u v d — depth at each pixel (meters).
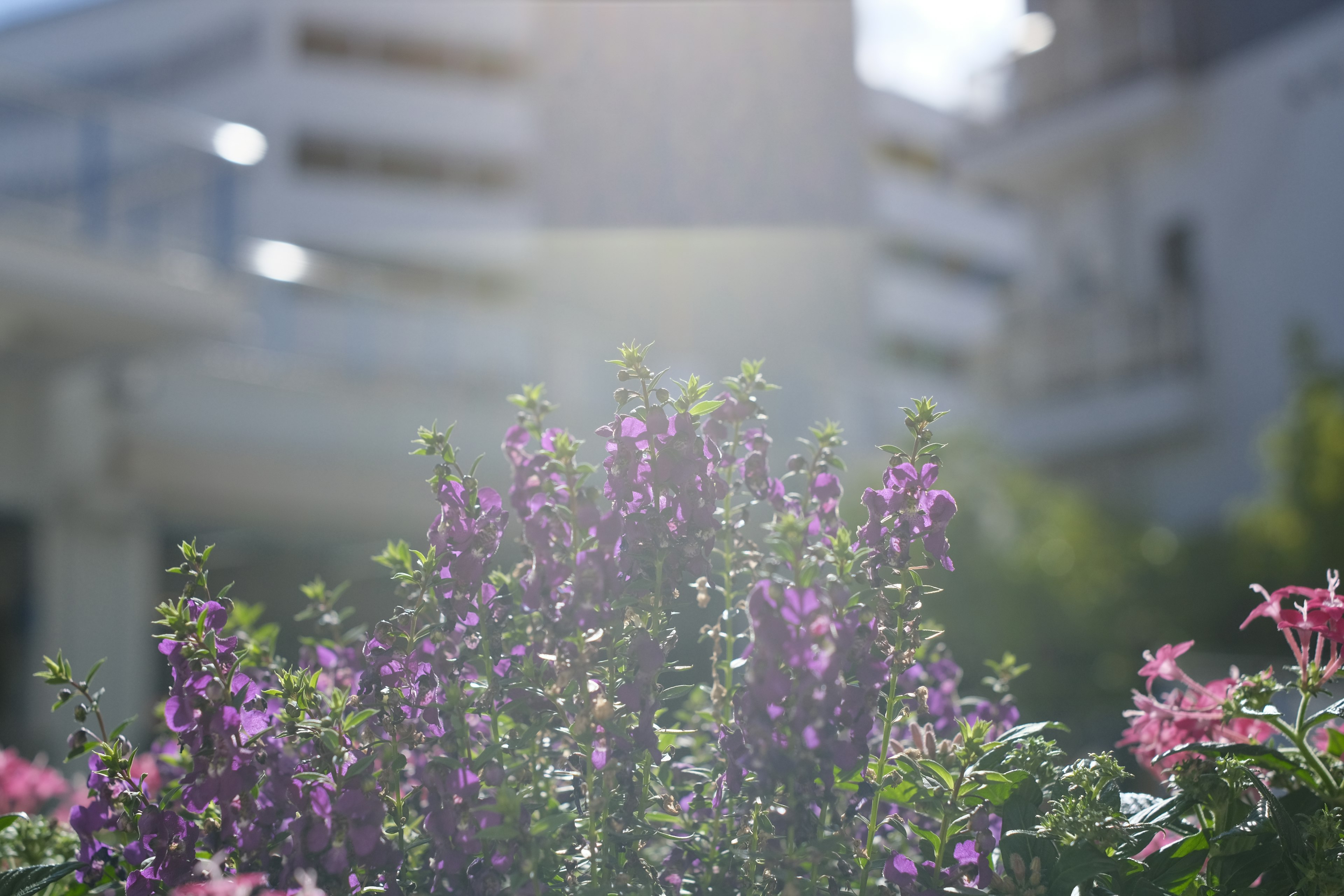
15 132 8.01
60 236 7.73
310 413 10.66
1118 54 18.23
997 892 1.01
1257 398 17.03
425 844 1.04
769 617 0.98
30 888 1.04
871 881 1.02
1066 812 1.02
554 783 1.05
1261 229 17.00
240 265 8.97
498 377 11.23
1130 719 1.27
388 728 1.05
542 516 1.07
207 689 1.02
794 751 0.96
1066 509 14.62
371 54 26.78
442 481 1.08
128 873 1.05
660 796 1.10
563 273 6.73
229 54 26.61
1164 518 18.08
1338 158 16.14
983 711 1.35
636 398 1.10
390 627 1.05
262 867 1.02
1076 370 18.81
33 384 9.33
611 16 3.75
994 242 34.22
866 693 1.02
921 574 1.07
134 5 27.78
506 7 27.05
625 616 1.07
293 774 1.04
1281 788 1.19
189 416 10.08
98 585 9.59
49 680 1.06
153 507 10.39
